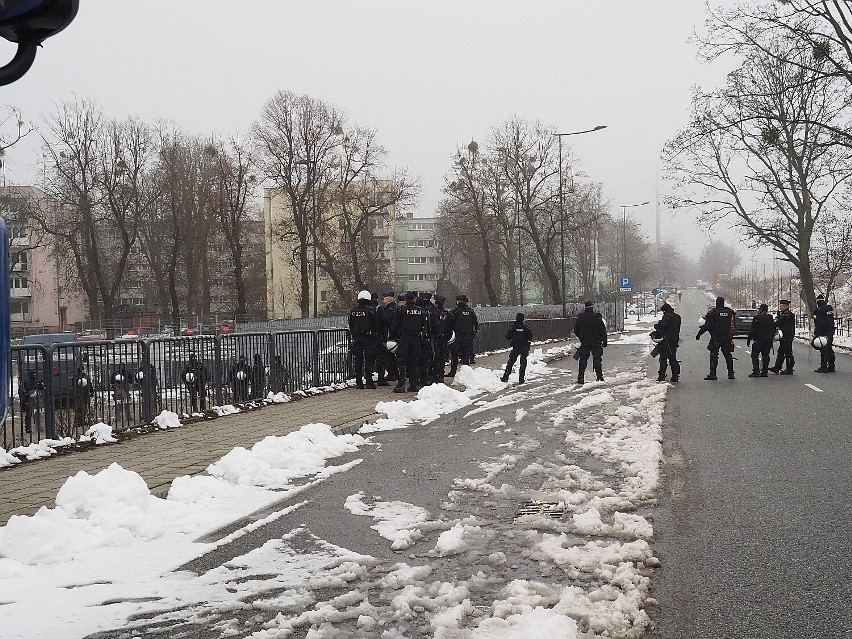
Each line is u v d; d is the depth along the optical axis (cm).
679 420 1273
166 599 490
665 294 12419
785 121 2959
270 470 867
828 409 1374
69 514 660
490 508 713
